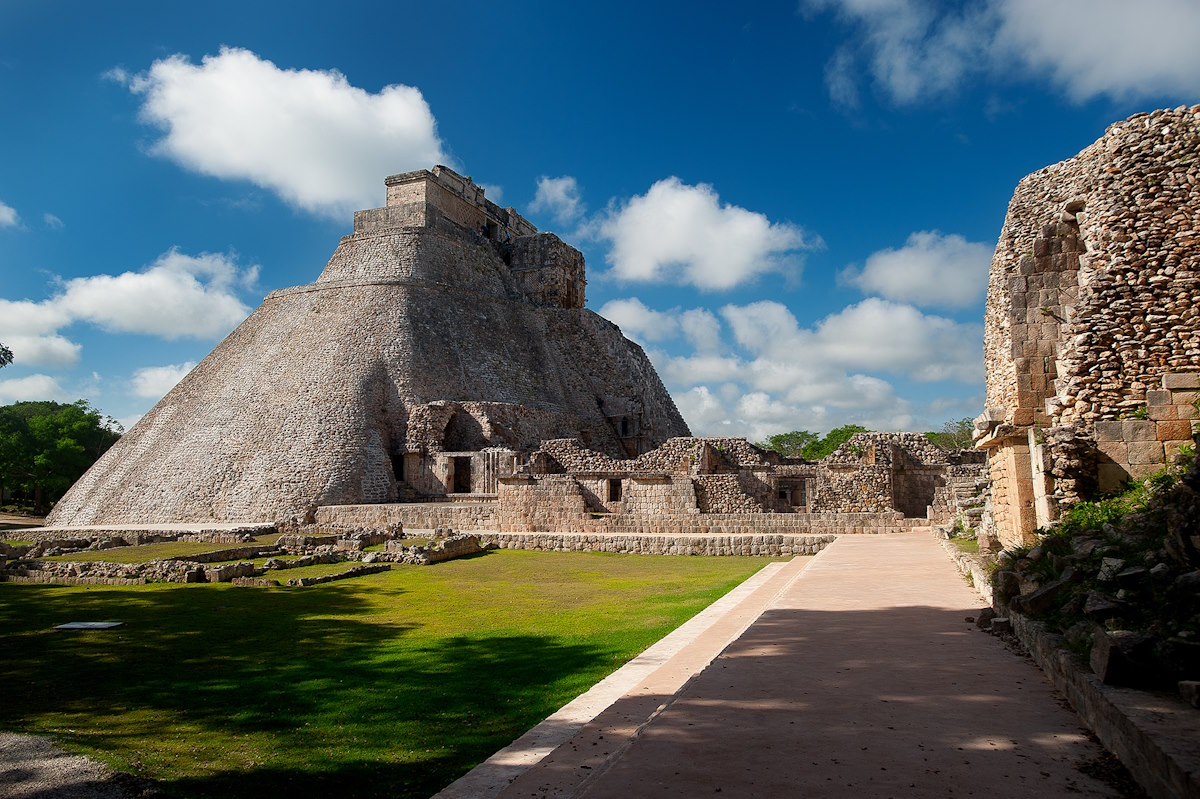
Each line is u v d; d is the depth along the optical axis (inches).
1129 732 171.2
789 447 3221.0
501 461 1700.3
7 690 362.3
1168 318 448.8
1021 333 534.3
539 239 2751.0
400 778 243.1
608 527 1167.0
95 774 250.7
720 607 533.6
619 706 284.0
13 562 923.4
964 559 552.1
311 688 360.2
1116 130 487.2
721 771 177.3
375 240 2469.2
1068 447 441.4
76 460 2578.7
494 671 386.9
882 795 161.5
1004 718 215.6
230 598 681.6
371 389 1925.4
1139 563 279.6
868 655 299.3
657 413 2578.7
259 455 1736.0
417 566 925.8
